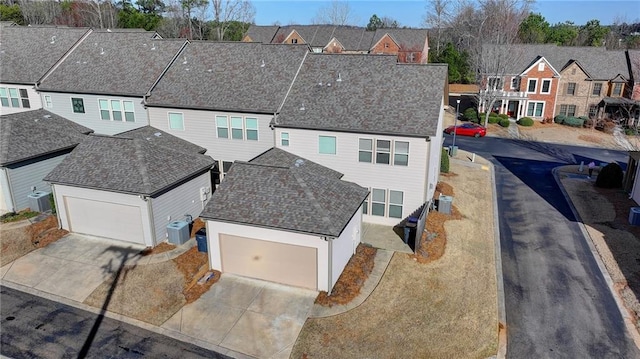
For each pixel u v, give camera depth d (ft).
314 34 250.98
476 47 189.57
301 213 57.88
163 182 68.85
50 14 251.80
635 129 146.61
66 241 70.54
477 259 68.08
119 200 67.97
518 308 57.36
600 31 280.10
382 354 48.03
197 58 96.84
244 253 60.44
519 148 136.56
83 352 47.91
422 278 61.52
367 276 61.57
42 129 89.66
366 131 74.02
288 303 56.08
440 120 88.74
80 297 57.21
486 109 170.60
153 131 89.56
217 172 90.02
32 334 50.49
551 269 66.49
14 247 68.28
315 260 57.21
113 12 253.85
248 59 93.20
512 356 48.98
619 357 49.14
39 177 83.41
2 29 118.93
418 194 75.72
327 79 85.40
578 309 57.26
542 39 261.03
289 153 80.69
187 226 70.18
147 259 65.26
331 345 49.19
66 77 100.63
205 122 87.04
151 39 104.32
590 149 137.08
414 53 232.32
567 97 165.99
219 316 53.78
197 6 274.36
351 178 78.95
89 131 97.60
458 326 52.70
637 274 64.54
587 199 93.15
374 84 81.82
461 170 110.22
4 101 106.93
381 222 79.30
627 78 160.25
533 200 93.04
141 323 52.75
